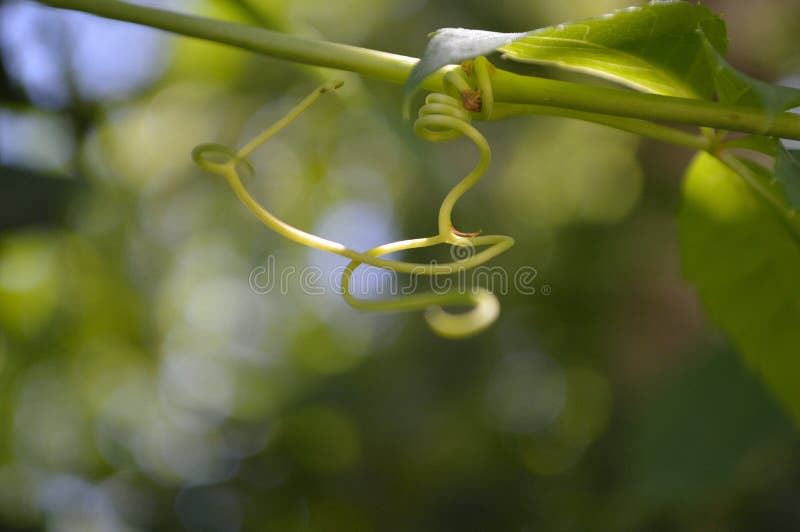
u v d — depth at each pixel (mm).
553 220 1267
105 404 1329
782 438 552
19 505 1122
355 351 1958
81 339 1059
